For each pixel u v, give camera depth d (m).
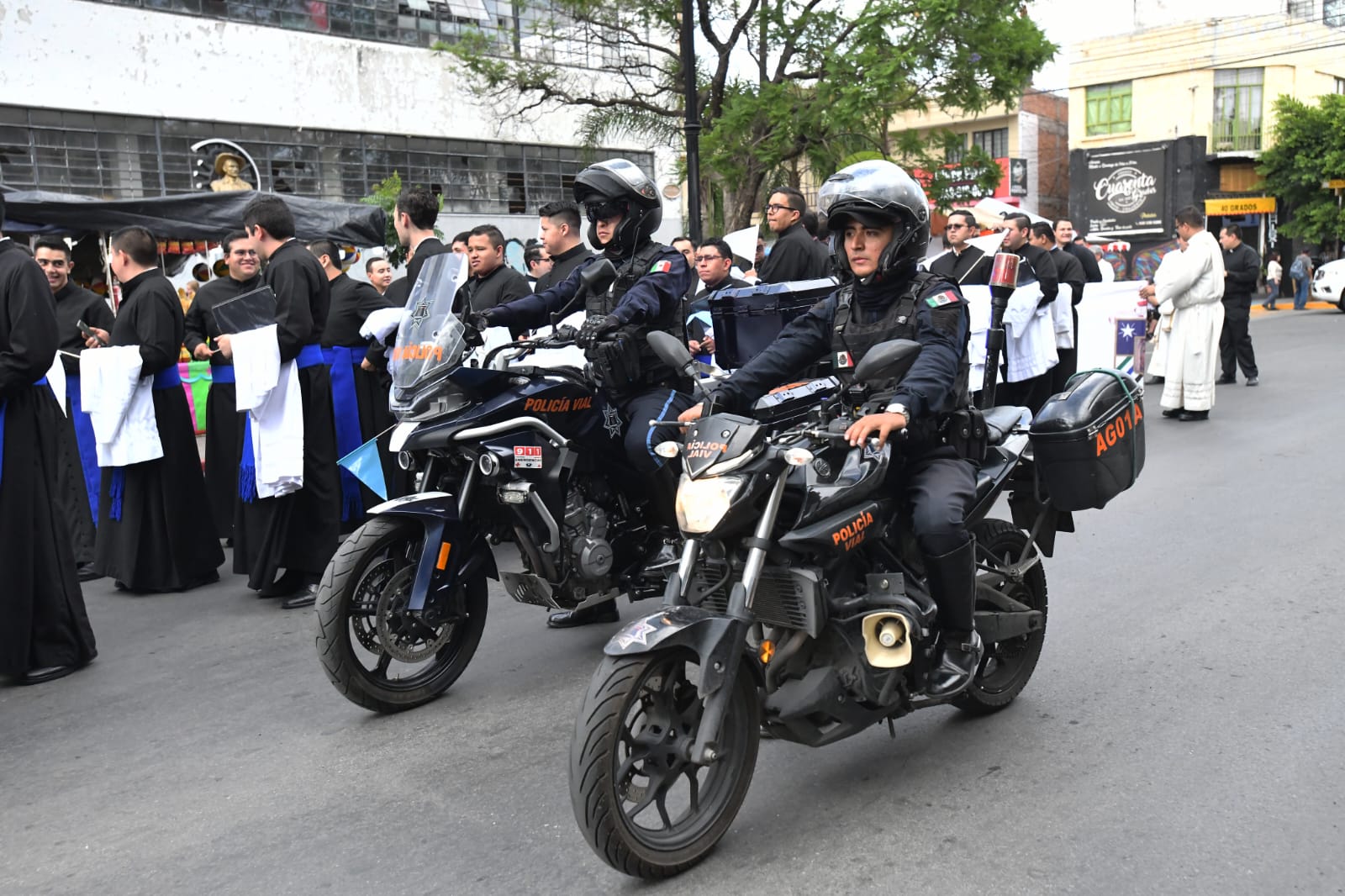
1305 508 6.61
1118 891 2.76
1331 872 2.80
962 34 14.22
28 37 15.19
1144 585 5.34
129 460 6.09
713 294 5.64
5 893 3.06
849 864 2.97
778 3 15.55
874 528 3.24
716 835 3.04
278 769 3.84
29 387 4.87
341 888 2.99
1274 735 3.61
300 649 5.25
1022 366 8.85
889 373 2.88
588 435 4.50
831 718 3.17
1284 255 36.19
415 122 19.62
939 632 3.46
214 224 10.55
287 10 17.97
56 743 4.20
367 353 6.52
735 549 3.08
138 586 6.35
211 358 6.79
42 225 9.72
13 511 4.81
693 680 3.10
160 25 16.45
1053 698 4.06
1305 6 37.06
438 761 3.83
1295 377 12.93
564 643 5.09
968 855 2.98
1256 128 34.69
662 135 17.73
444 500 4.27
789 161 16.25
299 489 5.93
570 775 2.79
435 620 4.30
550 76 17.56
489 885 2.96
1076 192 36.94
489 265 6.43
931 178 15.52
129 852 3.27
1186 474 7.79
